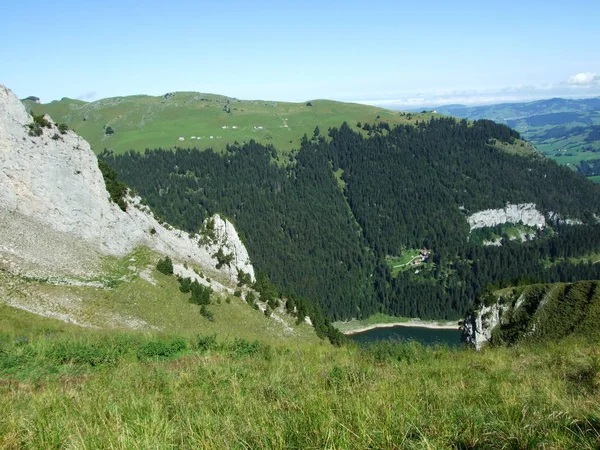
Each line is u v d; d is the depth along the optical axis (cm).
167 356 1881
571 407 804
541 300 6388
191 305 5688
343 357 1884
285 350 2098
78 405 972
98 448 701
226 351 2028
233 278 7956
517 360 1638
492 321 7106
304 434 715
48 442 748
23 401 1046
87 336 2208
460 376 1335
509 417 761
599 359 1238
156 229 7012
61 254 4925
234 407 926
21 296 3953
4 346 1664
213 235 8244
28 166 5075
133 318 4681
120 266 5566
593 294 5538
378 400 895
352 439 688
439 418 791
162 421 789
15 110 5131
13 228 4656
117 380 1304
